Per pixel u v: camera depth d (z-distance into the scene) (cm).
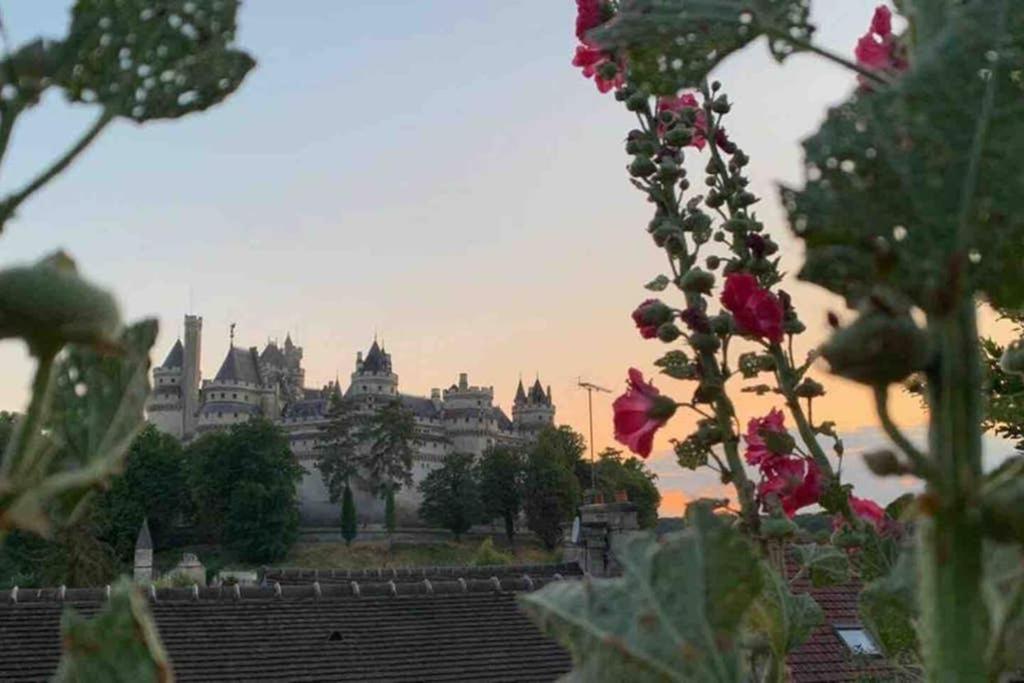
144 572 4588
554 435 10462
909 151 93
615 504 2031
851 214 93
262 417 9275
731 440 239
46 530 97
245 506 8356
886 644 191
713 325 246
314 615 1659
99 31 113
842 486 249
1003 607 104
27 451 95
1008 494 86
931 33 109
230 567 8162
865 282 94
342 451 10075
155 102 116
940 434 91
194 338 11781
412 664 1566
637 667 103
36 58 107
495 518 9956
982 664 88
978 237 91
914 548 155
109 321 96
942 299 89
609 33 130
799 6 123
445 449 11050
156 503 8481
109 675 94
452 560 9069
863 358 87
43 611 1499
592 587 110
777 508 239
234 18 123
